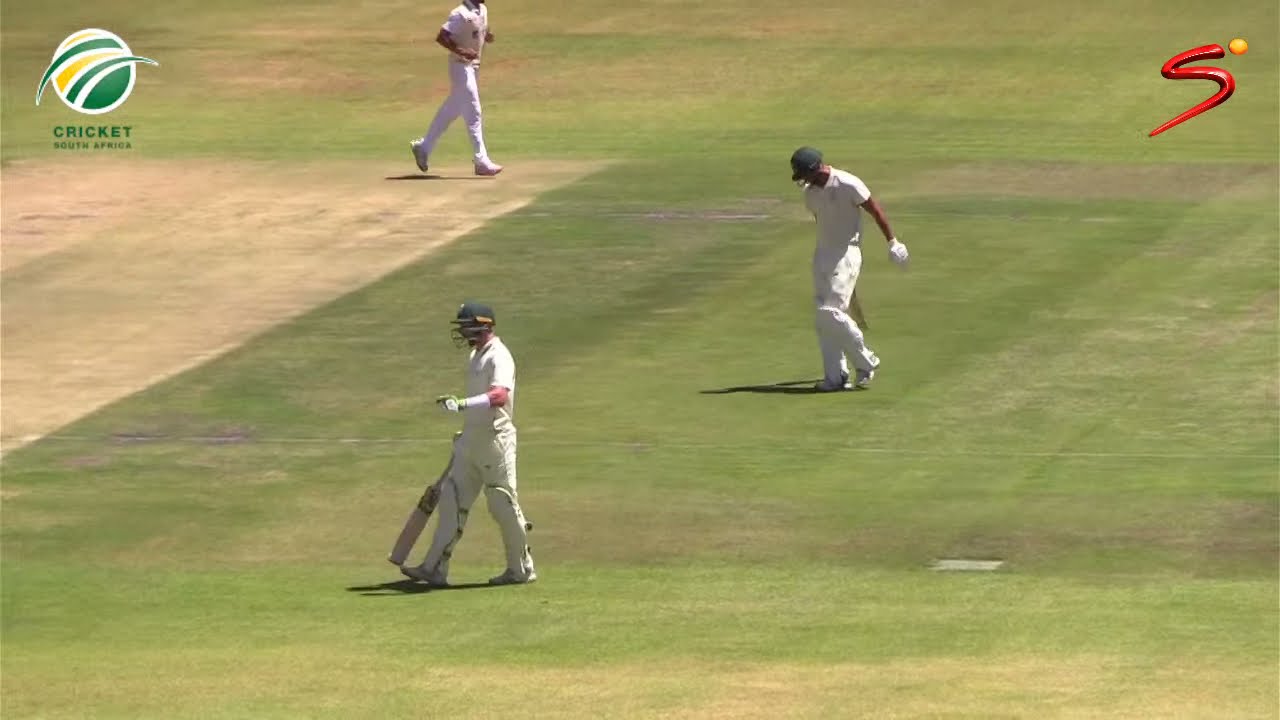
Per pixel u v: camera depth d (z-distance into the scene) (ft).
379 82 471.21
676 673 143.74
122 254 308.40
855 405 225.97
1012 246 300.20
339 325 267.18
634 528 186.09
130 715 137.08
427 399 234.17
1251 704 133.18
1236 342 247.50
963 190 343.67
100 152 392.47
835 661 145.79
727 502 193.36
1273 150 379.96
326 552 182.29
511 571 170.91
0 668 148.46
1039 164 368.68
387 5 567.18
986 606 159.94
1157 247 297.94
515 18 540.11
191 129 417.69
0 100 449.89
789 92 451.12
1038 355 243.60
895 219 320.29
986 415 220.84
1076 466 202.28
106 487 203.21
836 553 177.06
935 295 272.92
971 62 478.59
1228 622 153.79
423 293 281.95
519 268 293.84
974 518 186.19
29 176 367.86
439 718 134.41
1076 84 453.58
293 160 382.63
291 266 299.79
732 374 240.73
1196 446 208.64
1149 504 188.96
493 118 428.56
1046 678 140.15
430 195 346.33
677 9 548.72
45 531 189.16
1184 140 391.86
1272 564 170.50
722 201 337.52
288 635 156.56
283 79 474.49
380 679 143.95
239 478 205.57
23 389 240.94
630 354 249.55
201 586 172.04
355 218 329.52
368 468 208.23
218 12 557.74
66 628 159.94
